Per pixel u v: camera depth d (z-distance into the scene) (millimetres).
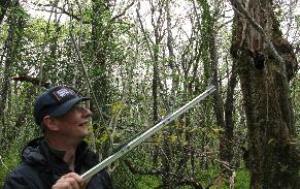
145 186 11445
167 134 7836
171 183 8953
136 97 10891
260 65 8234
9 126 13523
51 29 11773
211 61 12031
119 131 8992
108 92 10812
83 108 2977
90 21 11086
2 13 9672
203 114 9516
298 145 8242
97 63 10766
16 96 13508
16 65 11297
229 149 9594
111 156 2768
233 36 8766
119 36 11570
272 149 8352
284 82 8195
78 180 2604
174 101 9180
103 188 3068
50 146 2922
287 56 8320
